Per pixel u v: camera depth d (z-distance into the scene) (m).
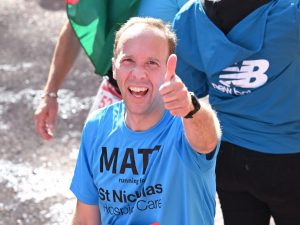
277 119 6.65
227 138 6.88
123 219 5.69
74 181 5.98
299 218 6.96
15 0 23.38
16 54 19.03
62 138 13.96
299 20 6.46
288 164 6.73
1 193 11.87
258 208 7.15
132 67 5.37
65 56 8.62
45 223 10.92
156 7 7.75
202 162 5.34
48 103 8.55
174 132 5.45
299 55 6.53
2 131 14.44
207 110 5.11
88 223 6.07
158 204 5.50
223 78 6.77
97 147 5.75
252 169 6.80
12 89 16.64
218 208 10.96
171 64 4.82
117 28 8.10
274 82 6.60
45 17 21.86
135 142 5.56
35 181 12.23
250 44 6.55
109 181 5.66
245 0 6.53
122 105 5.77
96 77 17.06
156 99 5.48
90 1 8.09
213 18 6.69
